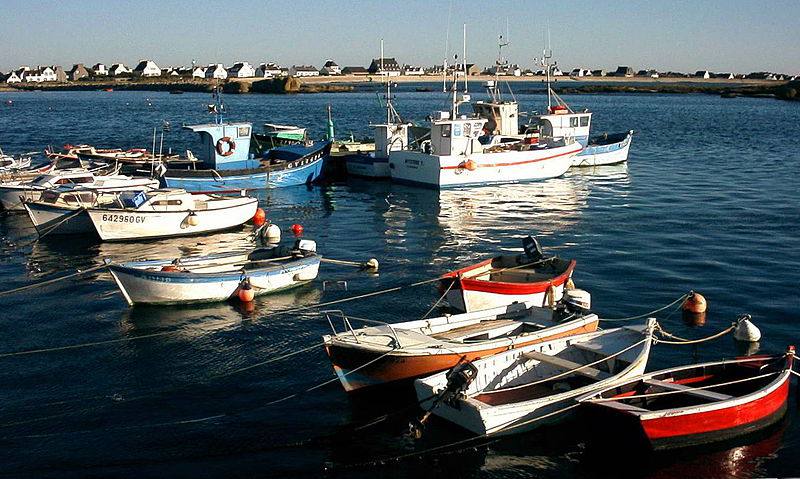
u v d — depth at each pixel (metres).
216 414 14.68
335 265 25.98
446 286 20.06
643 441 12.74
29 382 16.22
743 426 13.38
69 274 25.06
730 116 114.25
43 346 18.36
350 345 14.81
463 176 42.44
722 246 28.08
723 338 18.45
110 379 16.38
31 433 13.91
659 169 51.50
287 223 33.88
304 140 52.78
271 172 42.25
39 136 74.25
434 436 13.77
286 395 15.52
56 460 12.95
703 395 13.40
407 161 43.47
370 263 25.30
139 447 13.39
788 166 52.75
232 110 121.94
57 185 34.41
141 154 48.03
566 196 39.97
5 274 25.12
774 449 13.16
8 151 59.62
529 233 30.89
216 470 12.66
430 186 42.44
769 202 37.69
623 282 23.36
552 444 13.49
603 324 19.59
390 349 14.69
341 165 47.81
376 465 12.86
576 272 24.58
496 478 12.47
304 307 21.25
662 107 144.50
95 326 19.78
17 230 32.09
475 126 42.41
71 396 15.51
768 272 24.27
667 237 29.73
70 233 30.91
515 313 18.38
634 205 37.22
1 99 180.12
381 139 47.12
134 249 28.62
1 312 21.02
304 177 44.22
